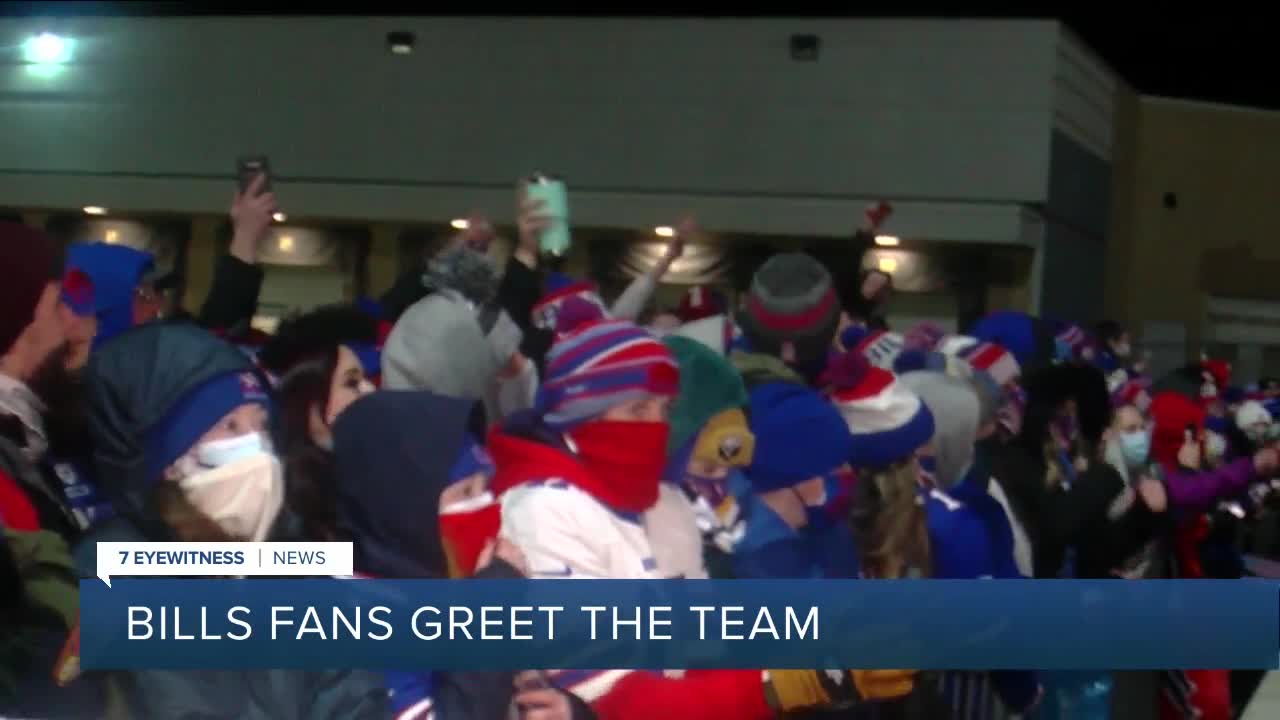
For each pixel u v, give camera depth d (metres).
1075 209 9.95
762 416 2.71
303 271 9.18
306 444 2.39
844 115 9.14
